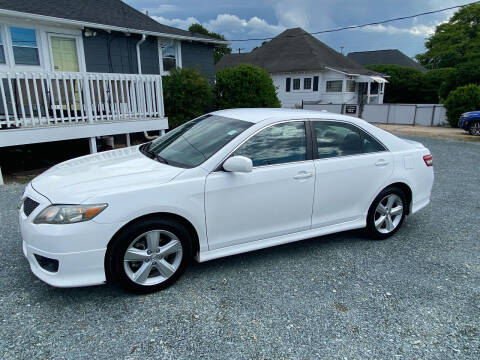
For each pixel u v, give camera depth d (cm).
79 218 258
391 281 324
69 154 862
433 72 3073
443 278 332
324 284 316
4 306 272
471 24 4156
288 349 235
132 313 268
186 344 237
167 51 1298
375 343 244
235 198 314
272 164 333
